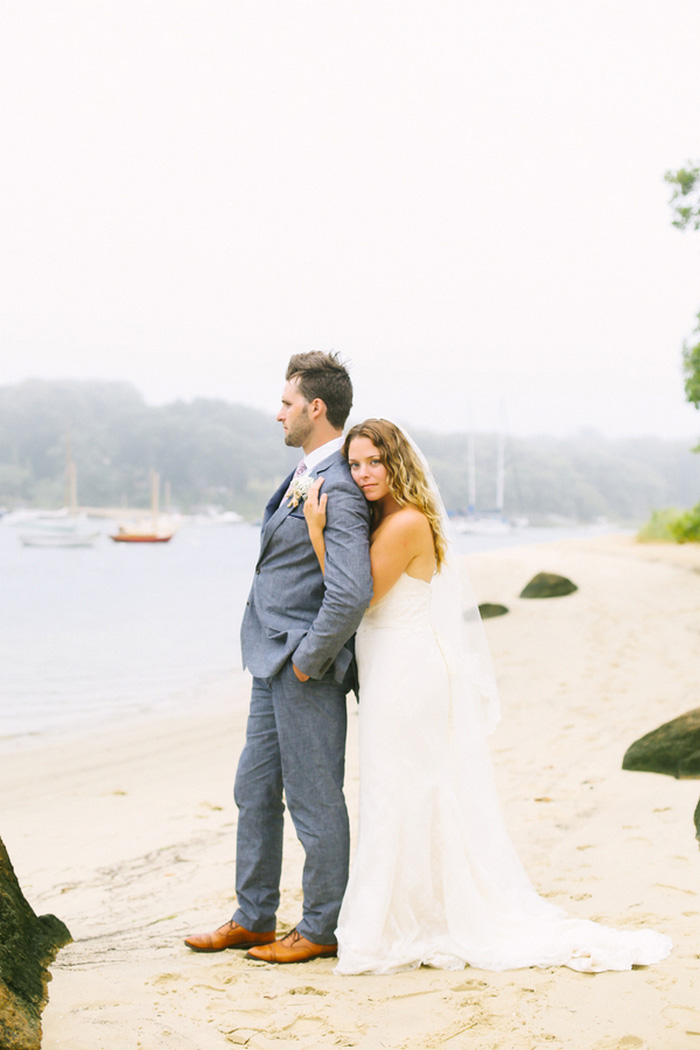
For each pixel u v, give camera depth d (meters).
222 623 19.77
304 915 3.14
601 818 4.65
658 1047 2.22
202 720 9.04
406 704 3.08
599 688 8.82
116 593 29.50
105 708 9.89
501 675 9.88
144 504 170.88
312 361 3.19
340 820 3.12
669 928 3.10
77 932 3.46
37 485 168.50
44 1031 2.32
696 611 14.37
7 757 7.50
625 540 33.97
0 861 2.87
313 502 3.04
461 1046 2.27
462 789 3.18
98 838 5.03
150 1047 2.26
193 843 4.85
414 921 3.01
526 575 21.44
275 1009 2.54
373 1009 2.54
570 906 3.45
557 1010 2.46
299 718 3.10
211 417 186.25
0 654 14.44
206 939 3.20
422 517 3.15
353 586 2.92
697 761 5.34
